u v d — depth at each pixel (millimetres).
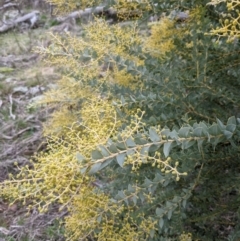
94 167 1037
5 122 3178
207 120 1680
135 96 1703
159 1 1781
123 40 1908
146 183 1376
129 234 1429
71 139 1197
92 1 1838
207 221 1730
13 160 2756
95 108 1373
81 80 1876
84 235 1485
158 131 1115
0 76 3873
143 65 1903
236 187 1581
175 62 1861
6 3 5512
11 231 2268
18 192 1109
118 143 1066
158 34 2062
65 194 1220
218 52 1703
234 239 1507
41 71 3809
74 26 4445
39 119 3145
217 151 1591
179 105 1638
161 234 1678
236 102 1655
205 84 1645
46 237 2174
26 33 4797
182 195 1479
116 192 1638
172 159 1445
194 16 1830
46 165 1073
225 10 1728
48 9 5262
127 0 1789
